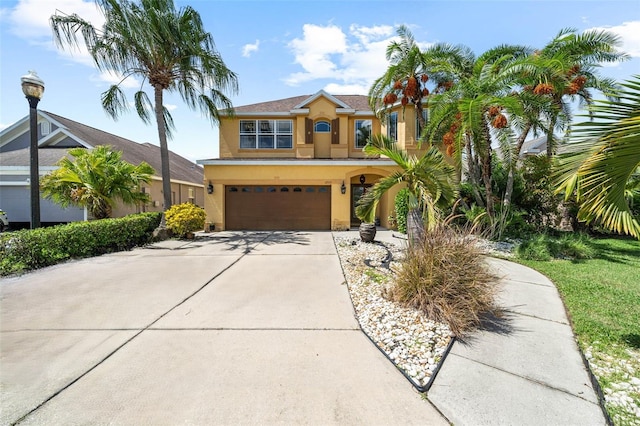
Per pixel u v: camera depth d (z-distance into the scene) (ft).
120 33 35.70
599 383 10.06
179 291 19.12
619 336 13.23
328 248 33.96
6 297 17.87
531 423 8.29
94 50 36.42
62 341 12.63
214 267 25.32
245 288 19.77
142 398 9.20
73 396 9.27
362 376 10.32
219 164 50.52
